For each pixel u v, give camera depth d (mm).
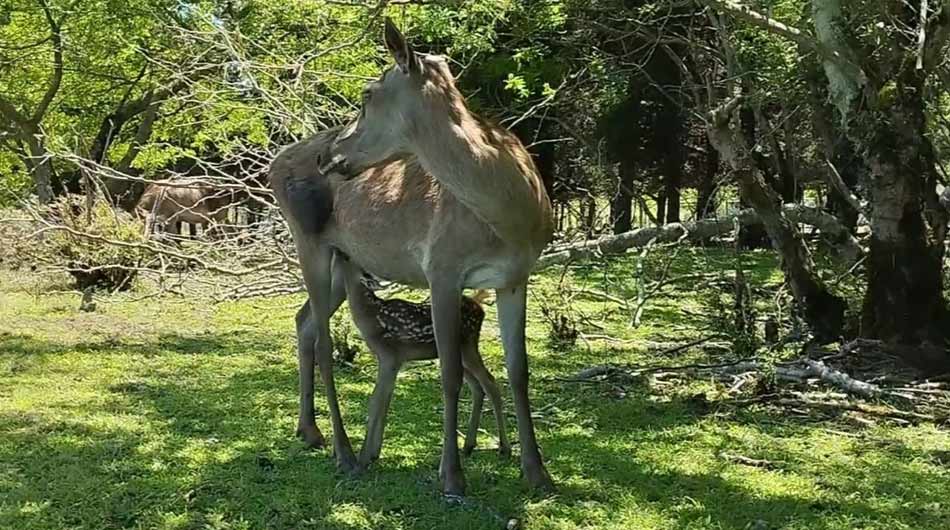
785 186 12680
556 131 16219
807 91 9773
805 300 8227
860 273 8930
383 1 8039
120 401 6480
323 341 5133
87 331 8953
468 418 6137
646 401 6598
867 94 7547
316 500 4574
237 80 11648
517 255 4457
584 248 8922
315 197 5121
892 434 5879
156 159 15414
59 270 11055
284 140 10609
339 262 5336
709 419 6191
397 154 4406
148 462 5160
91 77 15727
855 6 7590
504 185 4254
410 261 4773
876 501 4730
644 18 11562
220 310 10375
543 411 6340
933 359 7195
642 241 8883
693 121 15594
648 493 4770
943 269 8086
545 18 10844
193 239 10586
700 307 10805
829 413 6305
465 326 4969
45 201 14703
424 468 5070
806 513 4559
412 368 7680
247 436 5684
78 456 5254
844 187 9305
